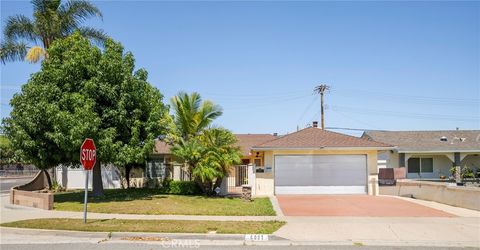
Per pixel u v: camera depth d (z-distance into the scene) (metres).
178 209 17.06
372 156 24.62
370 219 14.62
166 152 29.62
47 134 18.81
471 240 11.55
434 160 36.50
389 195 23.91
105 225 13.09
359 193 24.55
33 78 19.98
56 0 28.06
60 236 12.18
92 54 20.47
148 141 20.70
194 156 22.11
